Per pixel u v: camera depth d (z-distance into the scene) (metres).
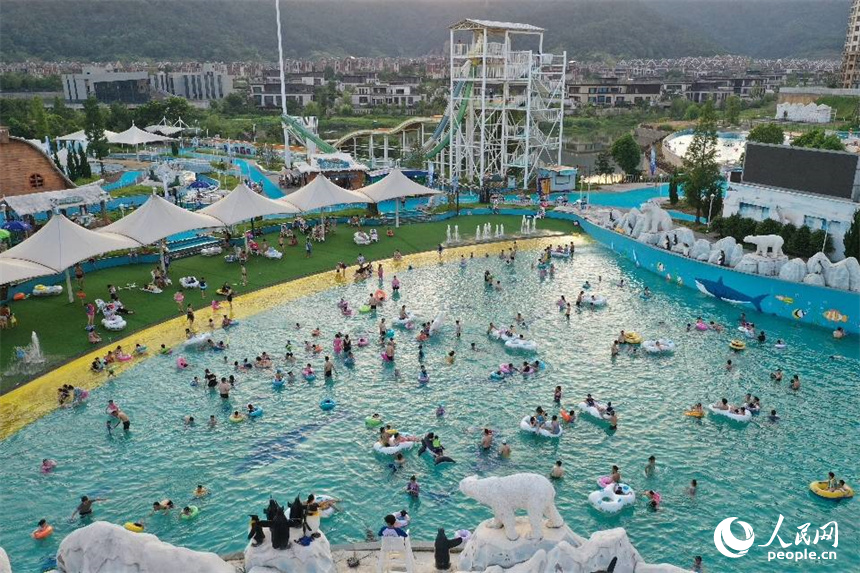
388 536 22.66
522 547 21.95
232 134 167.88
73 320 47.81
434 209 81.94
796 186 61.50
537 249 68.62
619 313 51.16
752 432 34.59
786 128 177.38
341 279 58.44
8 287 50.81
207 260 62.00
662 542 26.83
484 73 90.06
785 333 47.16
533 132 97.94
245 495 29.83
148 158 126.06
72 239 49.97
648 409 36.94
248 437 34.34
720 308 52.28
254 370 41.44
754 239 52.97
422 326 48.38
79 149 95.75
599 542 21.81
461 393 38.81
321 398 38.19
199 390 39.03
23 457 32.44
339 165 98.44
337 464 32.12
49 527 27.34
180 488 30.30
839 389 39.03
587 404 36.56
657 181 106.62
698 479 30.84
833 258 58.06
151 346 44.53
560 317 50.28
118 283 55.00
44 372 40.53
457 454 32.84
